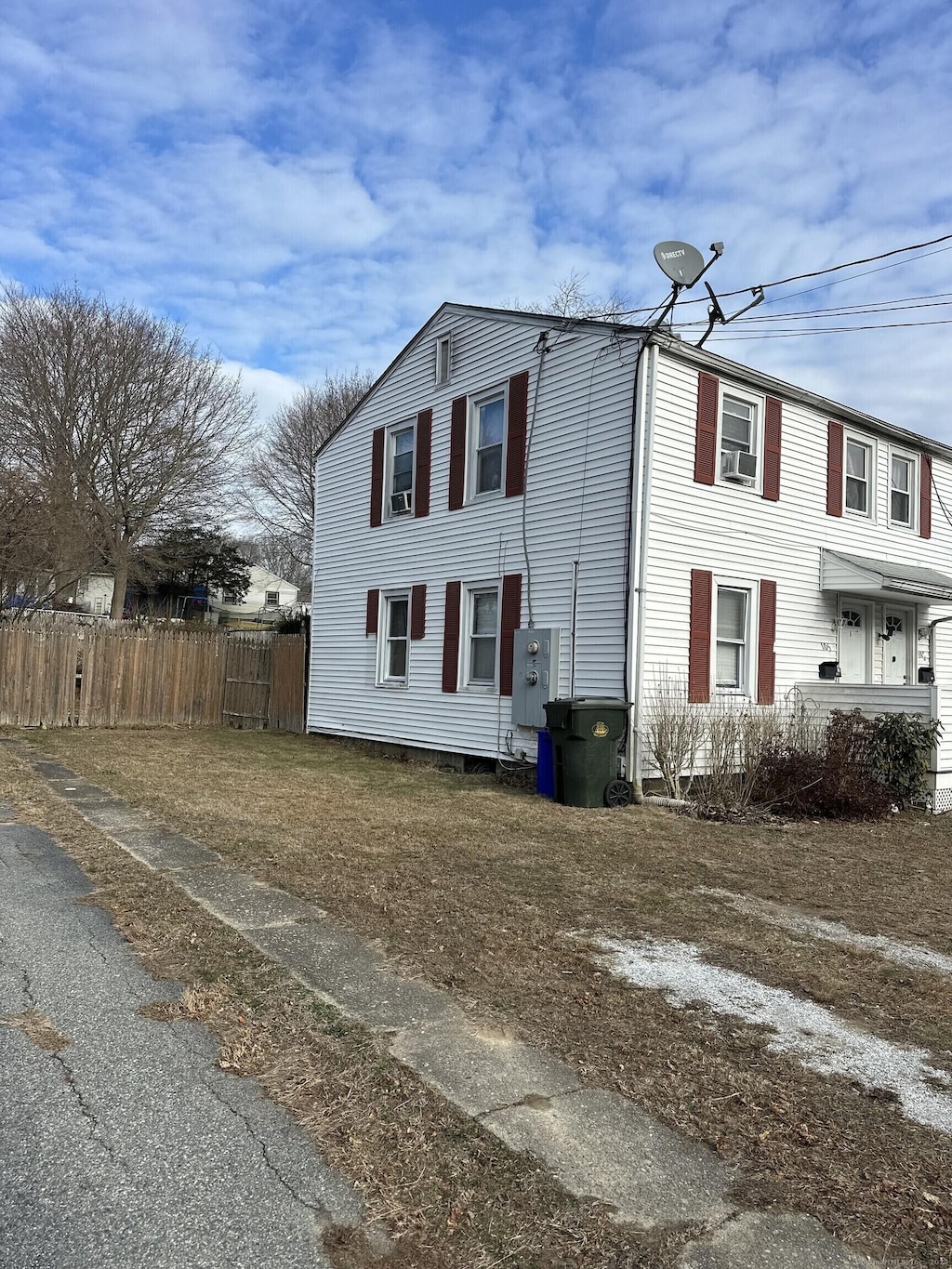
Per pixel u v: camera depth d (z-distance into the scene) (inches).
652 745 414.3
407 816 346.6
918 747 425.1
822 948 207.0
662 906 236.4
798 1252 97.8
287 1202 103.0
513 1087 132.0
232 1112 122.0
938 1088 138.9
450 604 528.4
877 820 393.4
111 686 651.5
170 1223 98.6
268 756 529.0
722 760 405.4
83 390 1301.7
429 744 538.9
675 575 429.1
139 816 319.0
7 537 730.2
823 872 287.7
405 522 577.0
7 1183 104.8
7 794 350.0
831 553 509.7
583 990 172.6
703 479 442.9
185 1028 147.5
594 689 431.2
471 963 183.8
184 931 194.9
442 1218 101.0
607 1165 112.8
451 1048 143.9
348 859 268.7
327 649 654.5
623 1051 146.6
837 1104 132.2
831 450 519.8
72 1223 98.1
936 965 197.9
